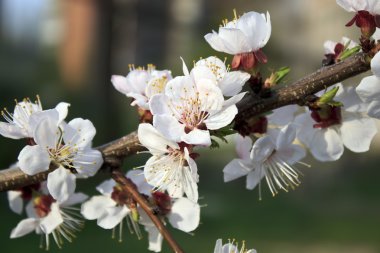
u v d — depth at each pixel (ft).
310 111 1.07
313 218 4.48
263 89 0.96
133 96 1.00
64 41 5.74
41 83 5.16
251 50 0.97
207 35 0.97
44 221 1.08
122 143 0.97
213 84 0.90
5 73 5.09
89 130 0.97
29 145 0.97
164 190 1.03
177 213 1.03
